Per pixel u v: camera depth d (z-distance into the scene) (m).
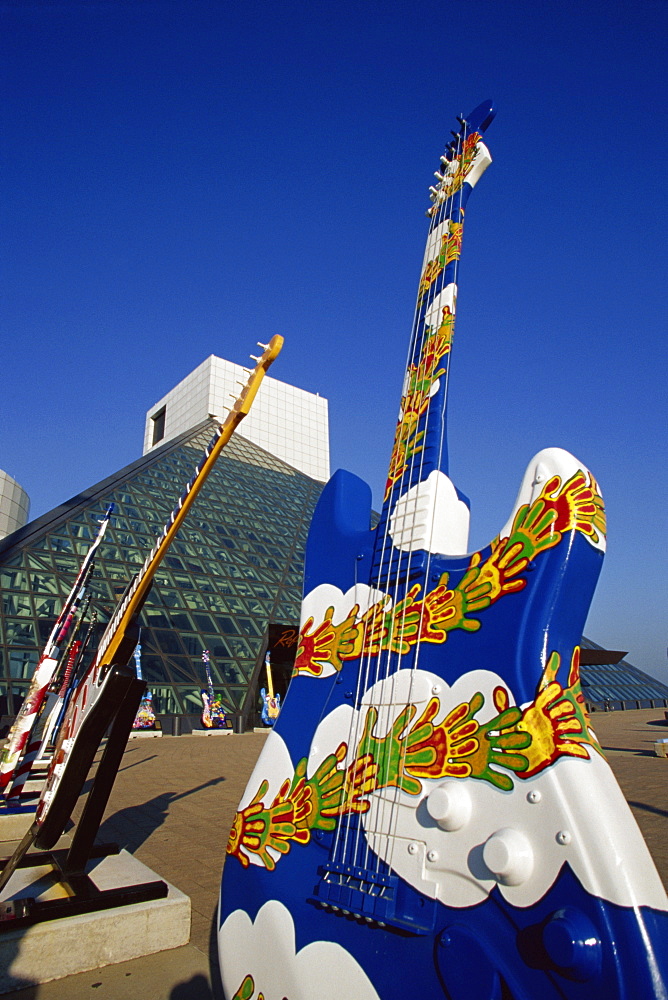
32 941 4.70
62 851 6.51
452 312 3.96
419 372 3.99
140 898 5.32
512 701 2.57
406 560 3.34
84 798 11.29
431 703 2.88
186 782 13.12
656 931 2.07
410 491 3.57
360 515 4.04
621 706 39.28
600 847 2.17
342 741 3.25
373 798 2.96
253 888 3.34
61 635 9.56
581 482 2.80
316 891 3.02
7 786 8.81
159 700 23.73
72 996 4.46
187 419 60.44
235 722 23.78
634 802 10.45
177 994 4.49
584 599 2.76
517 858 2.29
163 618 27.81
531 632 2.64
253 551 37.06
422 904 2.57
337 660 3.52
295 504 48.34
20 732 8.99
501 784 2.48
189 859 7.70
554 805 2.29
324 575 3.86
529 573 2.75
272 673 27.47
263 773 3.59
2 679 21.42
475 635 2.84
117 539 31.48
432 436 3.66
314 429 64.81
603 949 2.04
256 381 4.39
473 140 4.47
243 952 3.28
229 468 49.16
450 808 2.53
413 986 2.48
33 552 27.73
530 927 2.23
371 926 2.71
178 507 5.03
